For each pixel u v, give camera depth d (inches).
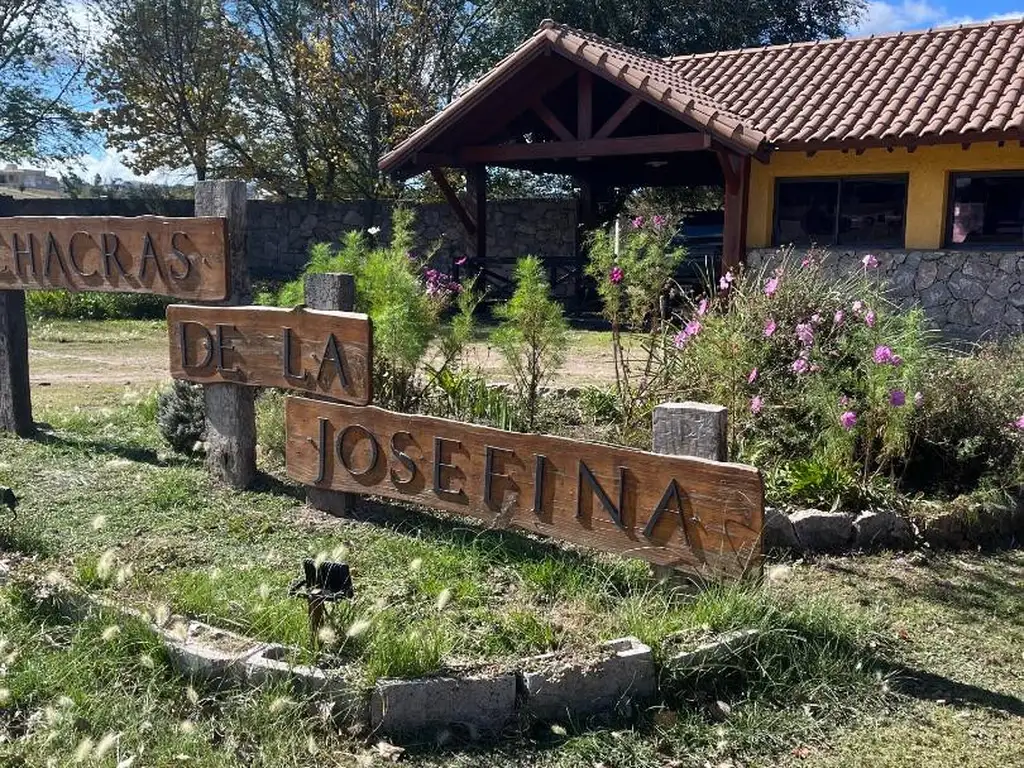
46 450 246.8
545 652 137.8
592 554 177.8
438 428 184.7
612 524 162.9
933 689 143.3
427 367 255.0
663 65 649.6
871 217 532.4
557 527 170.2
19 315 264.1
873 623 162.4
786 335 239.1
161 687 129.0
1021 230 490.0
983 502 210.5
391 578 165.2
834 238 543.5
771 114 541.3
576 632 143.3
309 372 203.3
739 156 531.8
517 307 245.8
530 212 775.7
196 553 177.5
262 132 930.7
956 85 502.9
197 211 227.9
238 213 225.3
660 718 129.5
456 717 125.7
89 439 262.1
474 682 126.0
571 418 268.8
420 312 242.1
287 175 971.3
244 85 907.4
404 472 190.2
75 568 158.2
